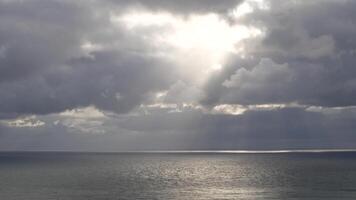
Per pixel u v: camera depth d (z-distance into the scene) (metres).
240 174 166.50
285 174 163.00
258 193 104.88
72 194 103.44
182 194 104.00
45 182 132.25
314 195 99.75
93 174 166.88
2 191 108.62
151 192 108.19
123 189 114.19
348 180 134.00
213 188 116.88
